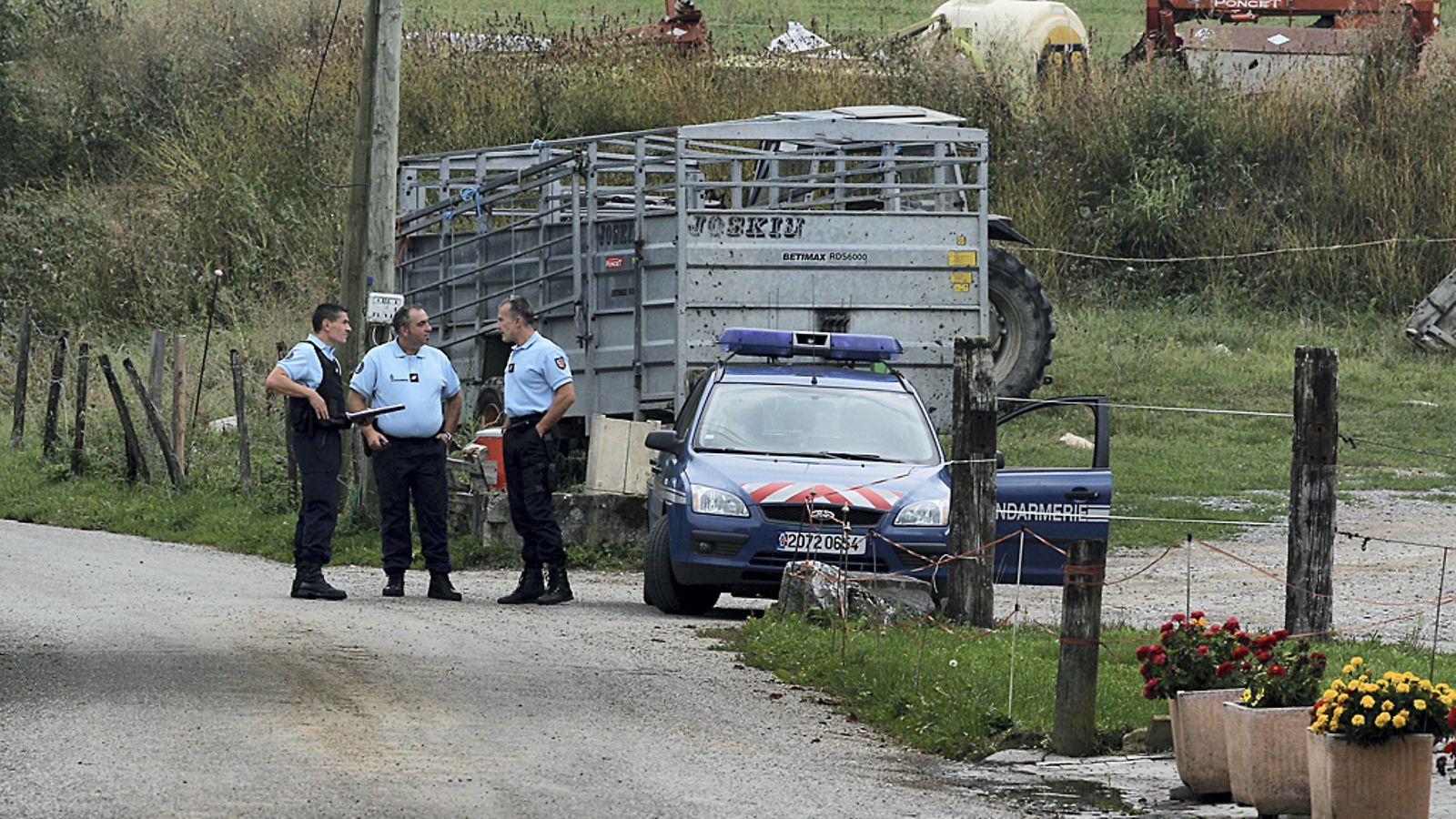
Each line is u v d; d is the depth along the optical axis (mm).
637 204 73875
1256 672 30188
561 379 53156
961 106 137250
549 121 137625
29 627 44344
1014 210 132250
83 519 76500
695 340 72688
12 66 149750
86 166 147500
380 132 66750
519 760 30672
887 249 73750
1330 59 139625
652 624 48969
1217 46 140625
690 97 137750
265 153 139625
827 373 56812
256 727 32312
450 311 83250
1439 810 28672
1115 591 59250
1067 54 141750
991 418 47688
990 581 47719
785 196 84625
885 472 52125
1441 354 114750
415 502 54094
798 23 164000
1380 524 72625
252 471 81500
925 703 36469
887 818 28031
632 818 27031
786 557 50000
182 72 154500
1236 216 130625
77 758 29531
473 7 180250
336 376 52969
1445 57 140875
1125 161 134750
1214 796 30094
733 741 33656
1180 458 86812
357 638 43500
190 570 60656
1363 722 26359
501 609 51625
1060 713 33969
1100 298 127125
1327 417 43875
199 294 128875
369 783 28375
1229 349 115875
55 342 117875
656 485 55062
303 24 159000
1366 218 129875
